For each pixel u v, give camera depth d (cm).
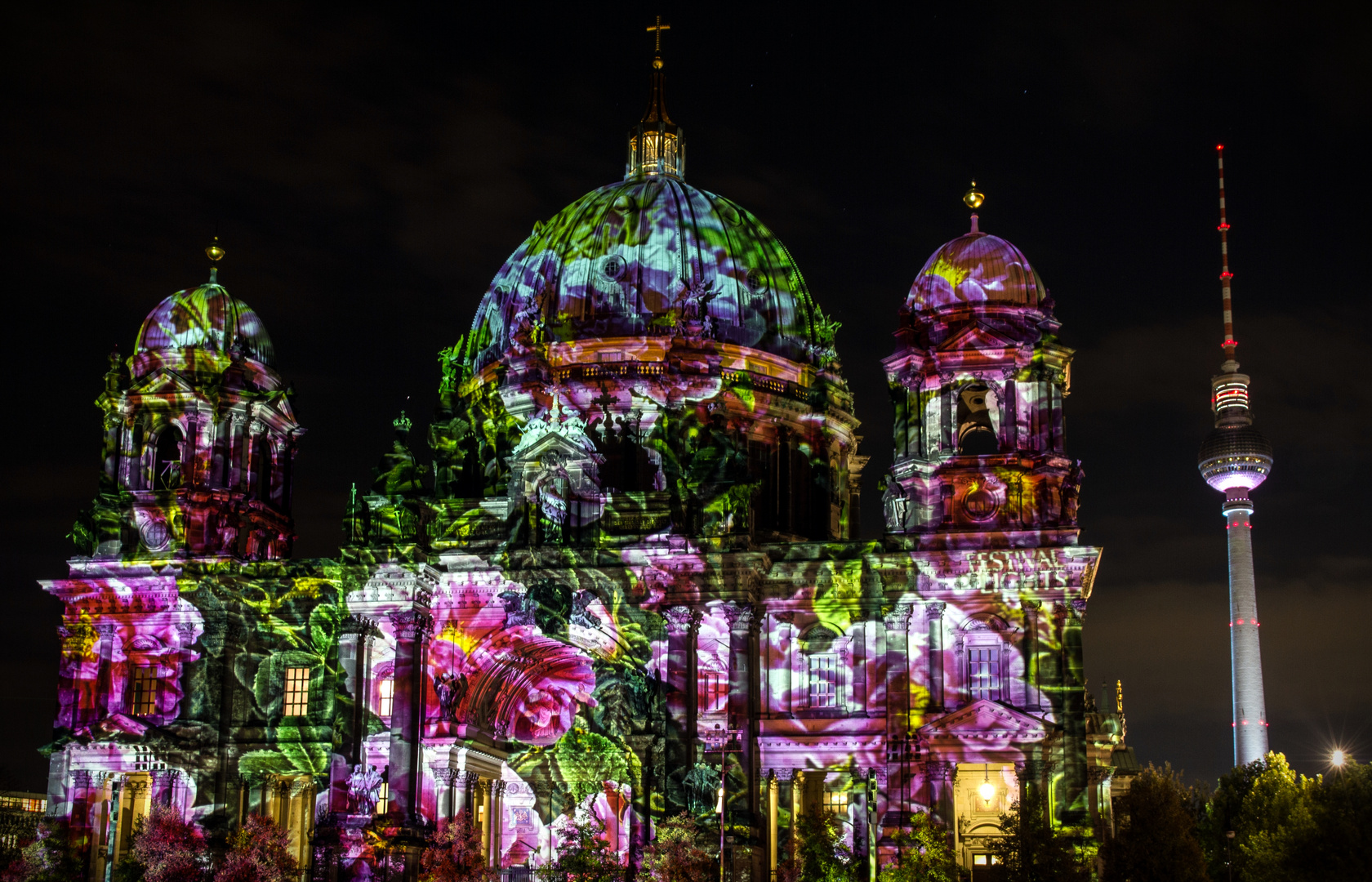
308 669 10675
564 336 11556
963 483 10006
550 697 11731
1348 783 9344
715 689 10356
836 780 10069
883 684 9888
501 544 10394
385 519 10438
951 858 9000
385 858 9544
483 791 10950
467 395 12131
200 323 11294
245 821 10425
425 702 10281
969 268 10331
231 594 10631
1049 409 10069
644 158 13050
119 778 10525
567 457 10519
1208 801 14912
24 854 9944
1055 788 9456
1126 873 9931
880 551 9988
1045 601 9750
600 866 9738
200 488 10850
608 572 10256
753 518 10750
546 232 12400
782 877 9550
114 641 10838
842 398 12038
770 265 12244
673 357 11119
